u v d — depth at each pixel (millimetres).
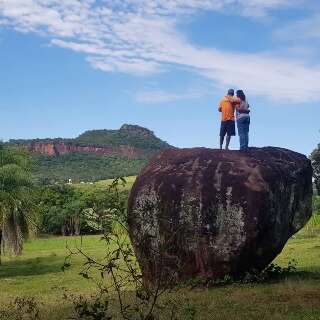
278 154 16219
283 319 9758
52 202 73750
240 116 16938
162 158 16297
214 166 15062
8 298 17703
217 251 14164
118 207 6551
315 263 22031
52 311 12281
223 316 10148
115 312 9922
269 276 15469
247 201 14219
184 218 14336
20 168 31781
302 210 16391
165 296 10922
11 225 31500
